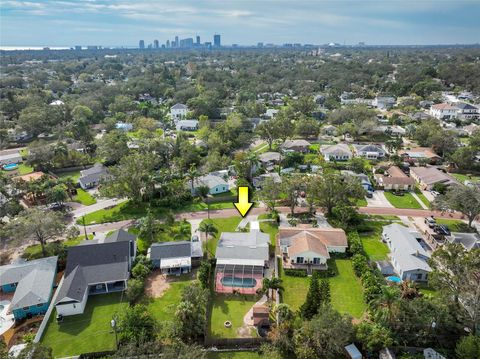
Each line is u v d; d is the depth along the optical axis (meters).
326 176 87.50
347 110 171.62
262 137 149.25
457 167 118.38
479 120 176.50
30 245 75.94
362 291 60.81
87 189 106.38
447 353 47.19
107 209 93.25
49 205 92.94
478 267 47.78
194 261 68.81
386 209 91.94
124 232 72.38
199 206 94.50
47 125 161.12
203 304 53.62
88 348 49.19
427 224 82.62
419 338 48.84
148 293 60.72
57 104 185.38
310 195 85.44
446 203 79.00
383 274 65.50
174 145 126.38
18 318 55.50
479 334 47.56
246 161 108.88
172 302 58.47
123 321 50.56
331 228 77.56
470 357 43.00
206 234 74.56
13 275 62.25
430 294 59.22
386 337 47.00
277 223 84.81
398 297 49.19
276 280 57.16
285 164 121.56
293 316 50.56
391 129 160.25
